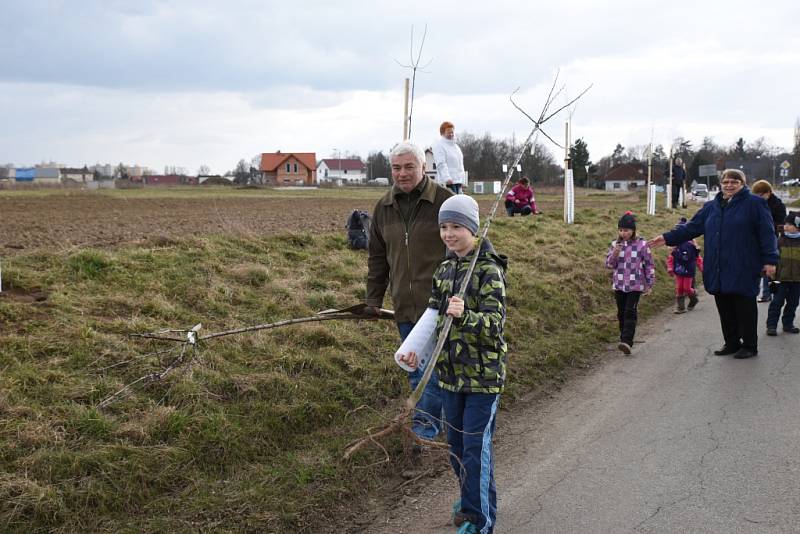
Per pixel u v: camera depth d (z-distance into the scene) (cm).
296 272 867
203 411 503
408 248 493
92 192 4594
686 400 654
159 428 468
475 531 387
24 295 657
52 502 388
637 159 10562
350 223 1052
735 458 516
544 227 1534
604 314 1002
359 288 837
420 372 509
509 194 1886
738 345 823
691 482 480
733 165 10506
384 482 488
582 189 6700
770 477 483
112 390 504
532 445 558
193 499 425
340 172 11294
